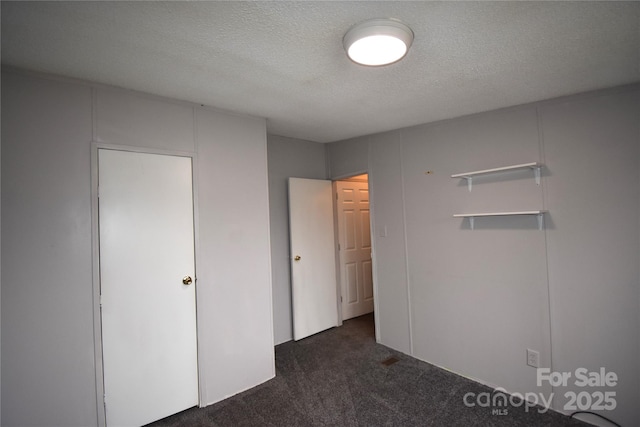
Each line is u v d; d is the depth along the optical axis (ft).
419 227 9.86
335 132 10.87
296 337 11.65
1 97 5.62
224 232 8.20
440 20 4.35
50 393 5.96
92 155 6.43
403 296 10.39
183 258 7.54
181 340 7.45
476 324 8.55
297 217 11.90
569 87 6.63
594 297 6.67
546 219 7.29
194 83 6.54
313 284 12.26
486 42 4.94
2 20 4.25
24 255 5.76
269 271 9.02
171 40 4.86
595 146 6.66
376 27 4.31
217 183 8.12
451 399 7.74
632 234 6.24
